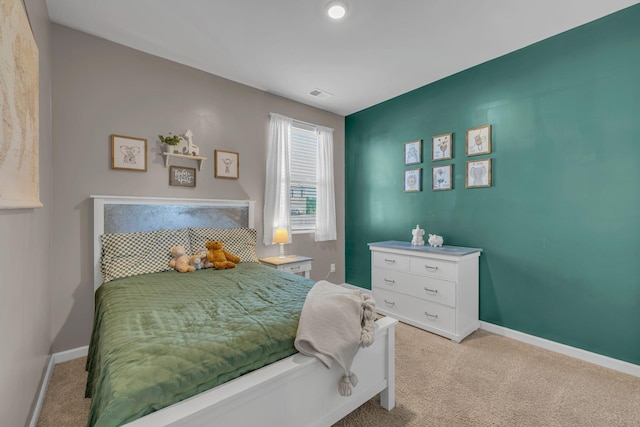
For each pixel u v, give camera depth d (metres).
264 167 3.40
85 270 2.29
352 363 1.43
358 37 2.35
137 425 0.83
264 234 3.36
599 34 2.11
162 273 2.27
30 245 1.43
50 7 2.00
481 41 2.40
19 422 1.23
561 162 2.30
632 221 1.99
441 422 1.54
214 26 2.22
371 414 1.60
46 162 1.92
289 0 1.93
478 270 2.79
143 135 2.57
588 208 2.18
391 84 3.21
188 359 1.02
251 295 1.72
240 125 3.19
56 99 2.18
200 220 2.86
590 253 2.17
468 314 2.64
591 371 2.03
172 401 0.93
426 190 3.24
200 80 2.90
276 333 1.26
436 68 2.86
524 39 2.38
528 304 2.49
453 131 2.99
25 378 1.33
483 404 1.68
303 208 3.80
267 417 1.12
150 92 2.61
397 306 2.98
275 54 2.61
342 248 4.24
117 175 2.44
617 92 2.04
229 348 1.11
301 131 3.78
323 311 1.38
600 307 2.12
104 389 0.94
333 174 4.02
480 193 2.79
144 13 2.07
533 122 2.44
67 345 2.22
